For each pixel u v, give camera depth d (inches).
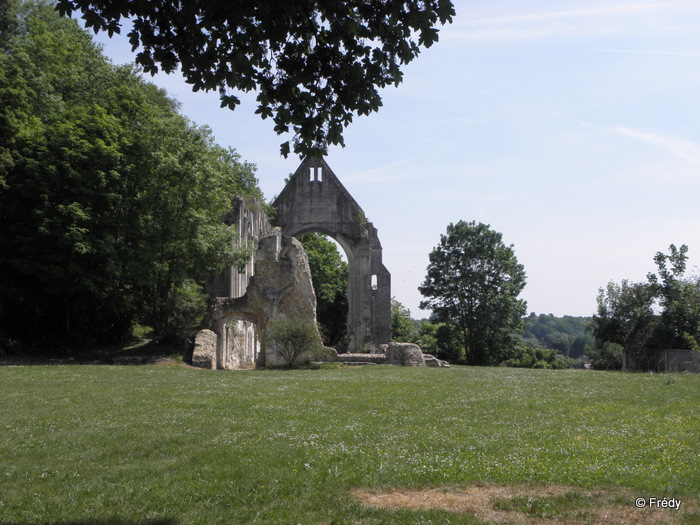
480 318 2273.6
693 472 326.0
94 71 1660.9
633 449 382.0
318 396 657.6
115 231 1304.1
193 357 1149.1
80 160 1258.0
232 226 1475.1
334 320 2662.4
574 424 479.5
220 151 1556.3
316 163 2159.2
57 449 393.1
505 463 346.6
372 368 1149.7
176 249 1363.2
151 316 1421.0
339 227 2128.4
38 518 269.0
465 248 2331.4
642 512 264.8
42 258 1237.1
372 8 323.0
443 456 366.6
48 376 799.7
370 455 370.9
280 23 314.8
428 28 319.0
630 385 778.2
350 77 337.4
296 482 317.7
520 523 257.3
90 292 1306.6
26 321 1318.9
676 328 1583.4
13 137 1237.7
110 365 1042.7
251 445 402.3
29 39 1547.7
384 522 260.4
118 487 314.7
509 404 595.2
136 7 306.7
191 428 460.8
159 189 1317.7
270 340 1204.5
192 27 315.6
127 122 1381.6
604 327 1760.6
